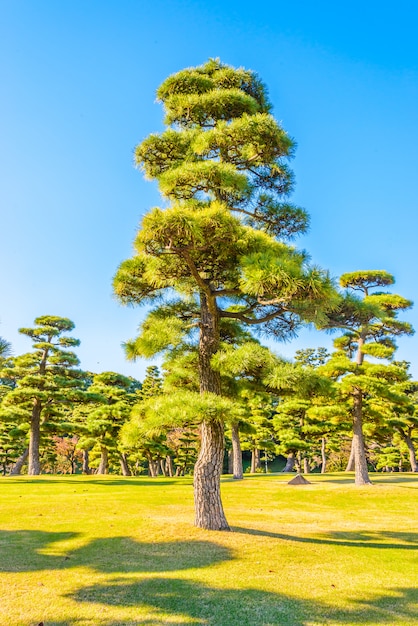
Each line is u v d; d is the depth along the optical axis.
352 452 34.25
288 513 16.36
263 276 8.83
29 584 7.19
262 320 11.70
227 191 11.38
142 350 11.65
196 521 11.11
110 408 35.66
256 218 13.53
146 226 9.30
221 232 9.90
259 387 12.29
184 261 10.76
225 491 21.75
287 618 6.06
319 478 27.91
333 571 8.22
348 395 24.77
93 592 6.86
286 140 11.92
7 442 40.56
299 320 11.78
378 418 25.58
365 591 7.20
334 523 14.49
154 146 12.40
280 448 35.31
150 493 19.73
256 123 11.48
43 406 32.50
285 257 10.06
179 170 10.49
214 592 6.93
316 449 50.75
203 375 11.66
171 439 45.16
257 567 8.22
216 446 11.38
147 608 6.26
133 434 10.71
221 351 11.07
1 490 20.84
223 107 12.87
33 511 14.18
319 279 8.92
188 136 12.25
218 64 14.13
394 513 16.98
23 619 5.81
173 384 13.05
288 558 8.88
